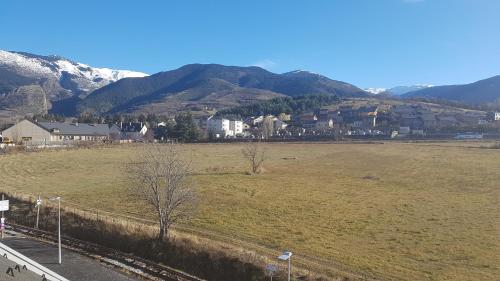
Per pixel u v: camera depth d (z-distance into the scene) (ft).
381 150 469.16
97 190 238.89
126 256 144.56
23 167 321.93
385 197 229.45
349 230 169.99
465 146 485.97
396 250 147.13
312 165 357.41
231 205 207.21
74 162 351.87
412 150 459.73
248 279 125.39
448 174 298.97
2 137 540.11
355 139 638.12
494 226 173.68
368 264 134.00
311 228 172.24
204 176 288.51
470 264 134.62
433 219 185.16
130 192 192.95
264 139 653.71
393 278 123.44
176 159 169.17
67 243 157.28
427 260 138.00
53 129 593.01
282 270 124.67
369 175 303.68
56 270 130.62
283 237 159.94
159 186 156.87
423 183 269.44
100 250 149.89
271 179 282.77
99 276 127.54
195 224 174.81
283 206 207.51
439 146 493.36
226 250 137.69
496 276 125.39
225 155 424.46
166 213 152.56
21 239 160.56
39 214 185.37
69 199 216.54
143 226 163.43
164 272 131.85
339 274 124.67
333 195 234.17
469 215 190.90
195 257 138.00
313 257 139.23
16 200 203.72
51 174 294.87
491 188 248.73
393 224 178.09
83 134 627.87
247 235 161.89
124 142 552.82
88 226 167.32
